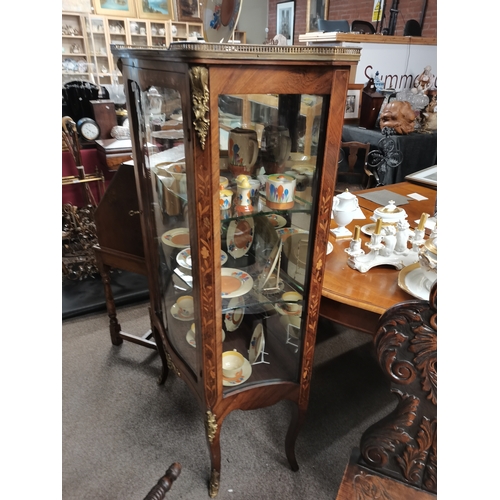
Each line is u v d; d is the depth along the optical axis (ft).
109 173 8.52
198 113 2.35
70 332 6.70
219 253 2.93
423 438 2.79
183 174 2.82
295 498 4.22
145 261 5.16
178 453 4.68
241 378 3.83
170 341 4.38
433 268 3.41
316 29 18.11
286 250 3.47
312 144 2.90
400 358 2.67
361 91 10.22
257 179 3.03
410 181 7.29
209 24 2.81
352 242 4.21
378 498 2.84
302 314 3.57
